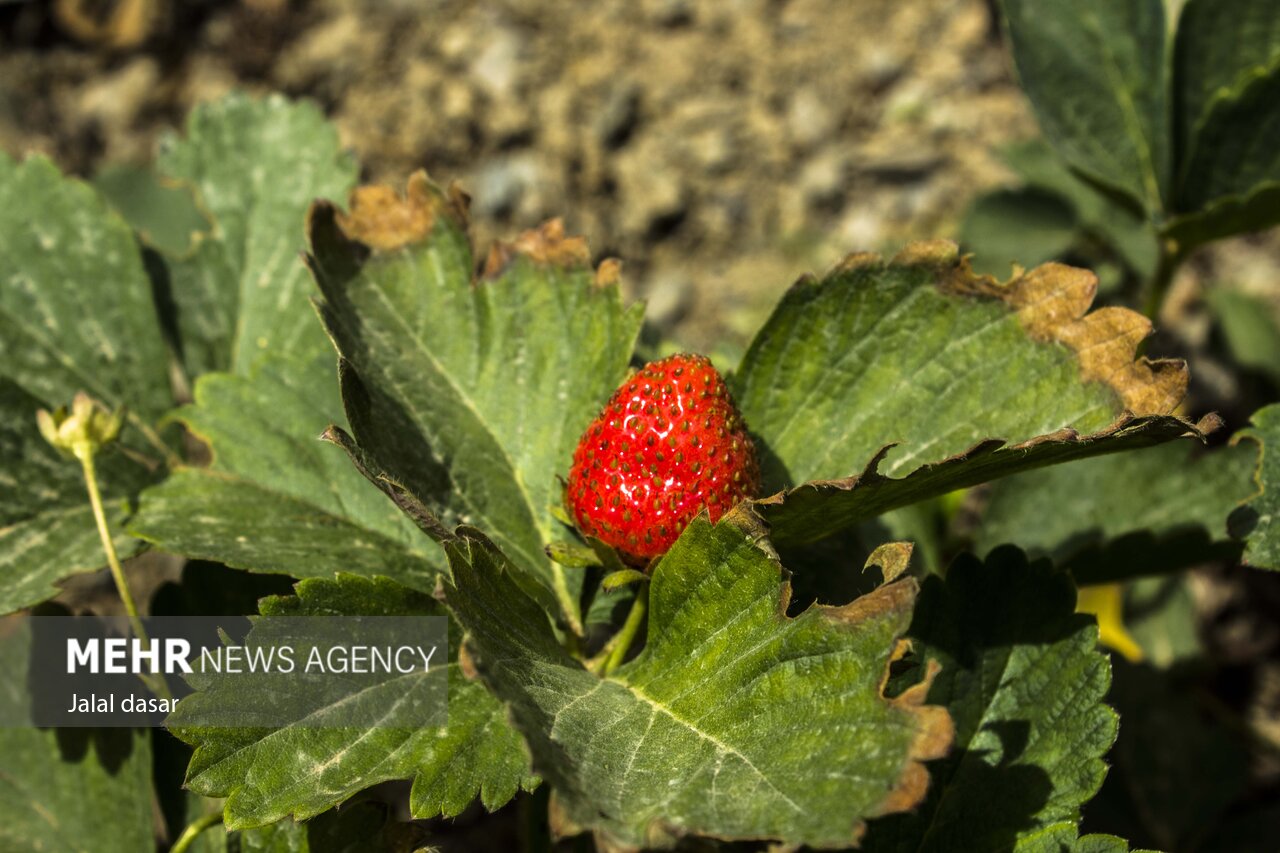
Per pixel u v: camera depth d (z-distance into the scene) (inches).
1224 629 26.8
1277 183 18.6
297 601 15.8
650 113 33.2
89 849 18.0
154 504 17.7
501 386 17.3
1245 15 19.1
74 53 33.3
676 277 32.3
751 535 15.3
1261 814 21.4
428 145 32.2
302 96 32.8
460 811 15.4
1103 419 16.0
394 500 15.6
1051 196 25.0
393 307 17.4
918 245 16.5
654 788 14.9
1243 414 27.3
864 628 14.9
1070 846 16.1
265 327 19.4
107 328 18.9
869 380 16.7
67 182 19.2
